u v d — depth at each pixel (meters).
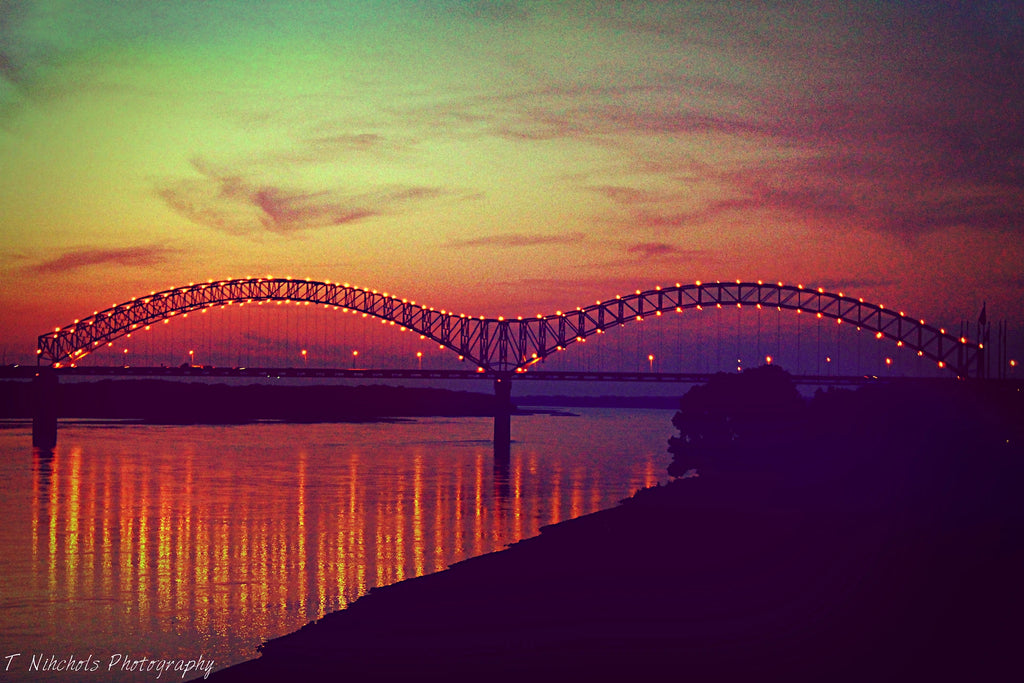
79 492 125.12
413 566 76.19
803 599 61.41
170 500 117.50
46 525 97.31
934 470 122.81
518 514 107.19
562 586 64.94
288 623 59.28
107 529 94.88
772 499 107.19
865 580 66.56
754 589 63.91
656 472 157.62
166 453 192.75
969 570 69.69
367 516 104.75
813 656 50.25
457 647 51.94
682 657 50.09
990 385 179.88
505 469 163.25
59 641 56.31
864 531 85.75
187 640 56.25
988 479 115.06
